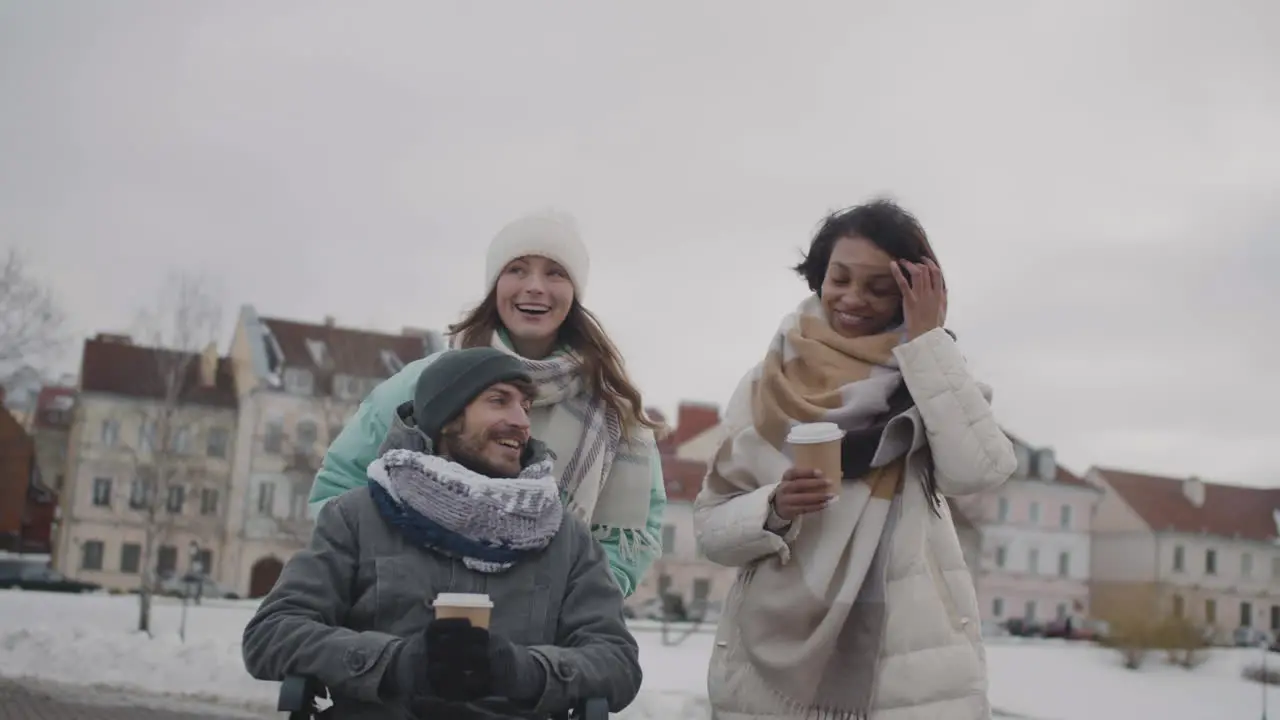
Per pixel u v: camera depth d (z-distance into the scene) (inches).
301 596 102.3
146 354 2273.6
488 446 108.6
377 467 106.7
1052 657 1239.5
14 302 1444.4
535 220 148.8
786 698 121.8
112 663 571.2
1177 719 761.6
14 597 1401.3
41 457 2529.5
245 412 2246.6
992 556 2687.0
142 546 2191.2
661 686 687.7
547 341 150.9
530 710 96.7
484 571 103.8
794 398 129.4
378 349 2303.2
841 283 135.4
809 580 123.1
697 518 134.2
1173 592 2682.1
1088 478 2893.7
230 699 517.7
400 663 92.4
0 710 463.8
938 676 119.3
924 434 125.9
